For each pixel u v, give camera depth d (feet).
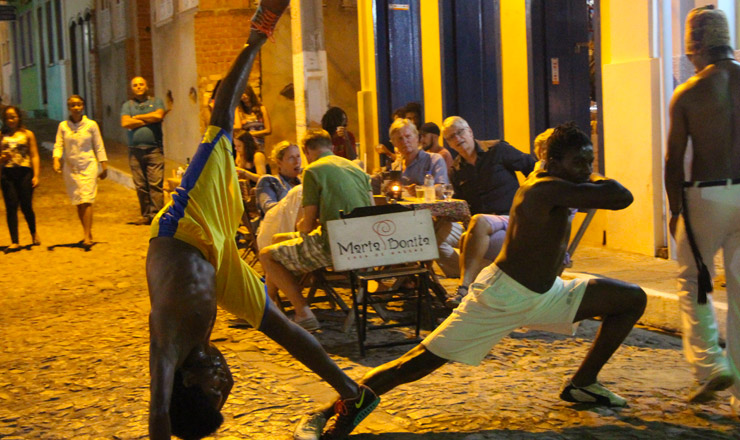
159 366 10.37
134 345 20.59
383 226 19.72
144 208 42.42
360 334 19.26
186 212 11.49
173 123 59.16
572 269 25.57
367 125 37.04
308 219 20.92
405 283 24.20
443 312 22.49
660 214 26.94
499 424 14.29
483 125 34.32
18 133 35.86
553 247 13.79
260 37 12.20
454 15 34.32
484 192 23.17
